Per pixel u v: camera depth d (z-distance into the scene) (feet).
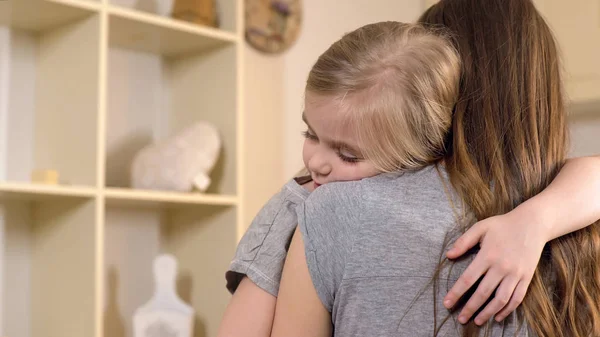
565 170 2.65
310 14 8.12
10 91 6.01
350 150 2.55
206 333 6.53
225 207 6.47
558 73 2.84
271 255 2.70
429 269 2.33
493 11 2.84
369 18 8.61
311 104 2.58
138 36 6.31
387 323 2.31
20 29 6.08
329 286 2.39
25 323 6.04
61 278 5.76
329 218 2.43
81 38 5.74
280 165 7.77
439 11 3.02
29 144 6.09
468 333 2.33
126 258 6.66
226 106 6.53
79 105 5.73
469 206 2.42
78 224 5.62
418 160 2.56
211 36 6.28
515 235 2.33
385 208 2.38
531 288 2.39
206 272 6.59
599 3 7.24
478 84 2.67
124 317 6.61
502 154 2.57
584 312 2.47
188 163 6.16
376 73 2.49
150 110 6.92
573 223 2.45
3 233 5.96
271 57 7.77
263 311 2.66
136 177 6.26
